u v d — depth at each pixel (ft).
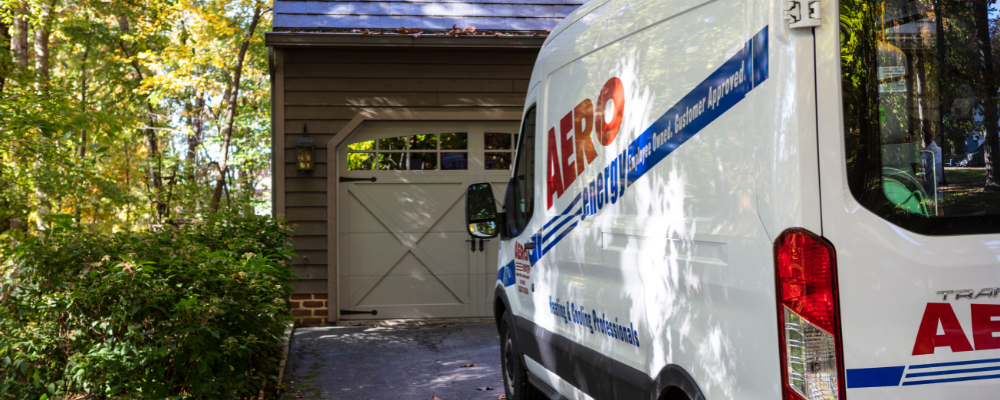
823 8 6.83
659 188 9.09
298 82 27.50
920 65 7.08
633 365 9.80
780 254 6.79
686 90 8.55
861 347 6.63
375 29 27.12
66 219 15.60
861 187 6.76
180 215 33.22
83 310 14.61
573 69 12.06
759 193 7.11
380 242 28.40
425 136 28.60
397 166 28.48
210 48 55.31
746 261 7.27
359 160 28.27
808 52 6.82
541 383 14.12
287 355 22.82
